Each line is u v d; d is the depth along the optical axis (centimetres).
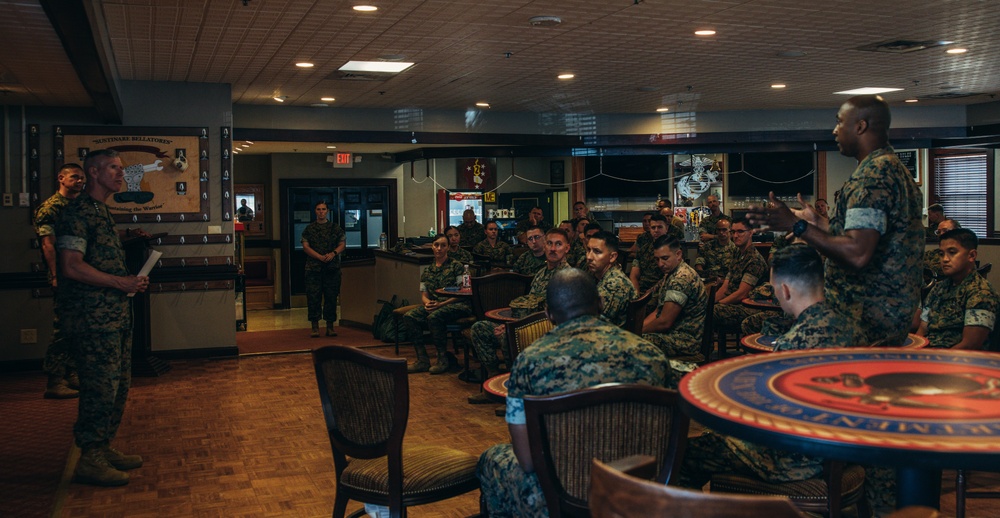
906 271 286
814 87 1013
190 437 559
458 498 431
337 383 307
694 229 1428
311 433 567
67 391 696
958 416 164
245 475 475
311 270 1031
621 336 256
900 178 281
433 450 332
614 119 1218
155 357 816
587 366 247
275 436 560
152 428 583
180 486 456
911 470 201
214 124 874
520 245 1089
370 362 295
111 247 464
